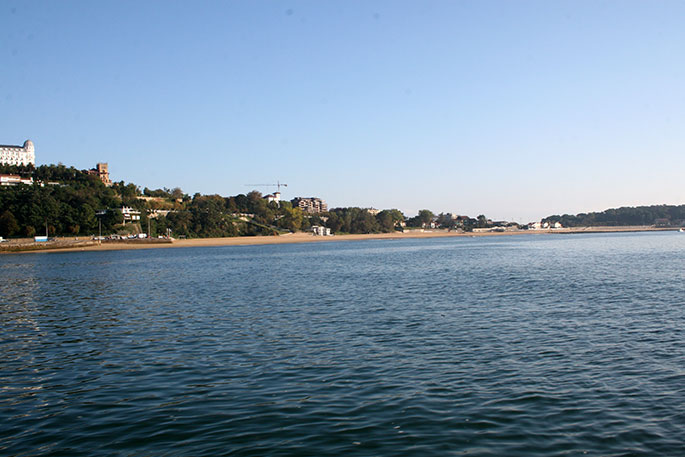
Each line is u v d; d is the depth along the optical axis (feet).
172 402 65.57
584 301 143.74
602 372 75.66
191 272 271.28
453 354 86.84
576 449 50.55
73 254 502.79
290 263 337.93
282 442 52.70
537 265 282.36
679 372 75.20
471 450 50.42
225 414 60.80
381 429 55.62
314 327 112.16
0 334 112.37
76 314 137.28
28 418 61.52
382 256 409.69
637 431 54.54
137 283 216.54
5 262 385.91
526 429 55.31
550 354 86.12
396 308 136.26
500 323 113.29
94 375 79.10
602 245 567.18
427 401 64.03
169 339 103.09
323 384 71.51
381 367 79.61
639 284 181.88
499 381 71.87
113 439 54.54
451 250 504.84
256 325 115.85
